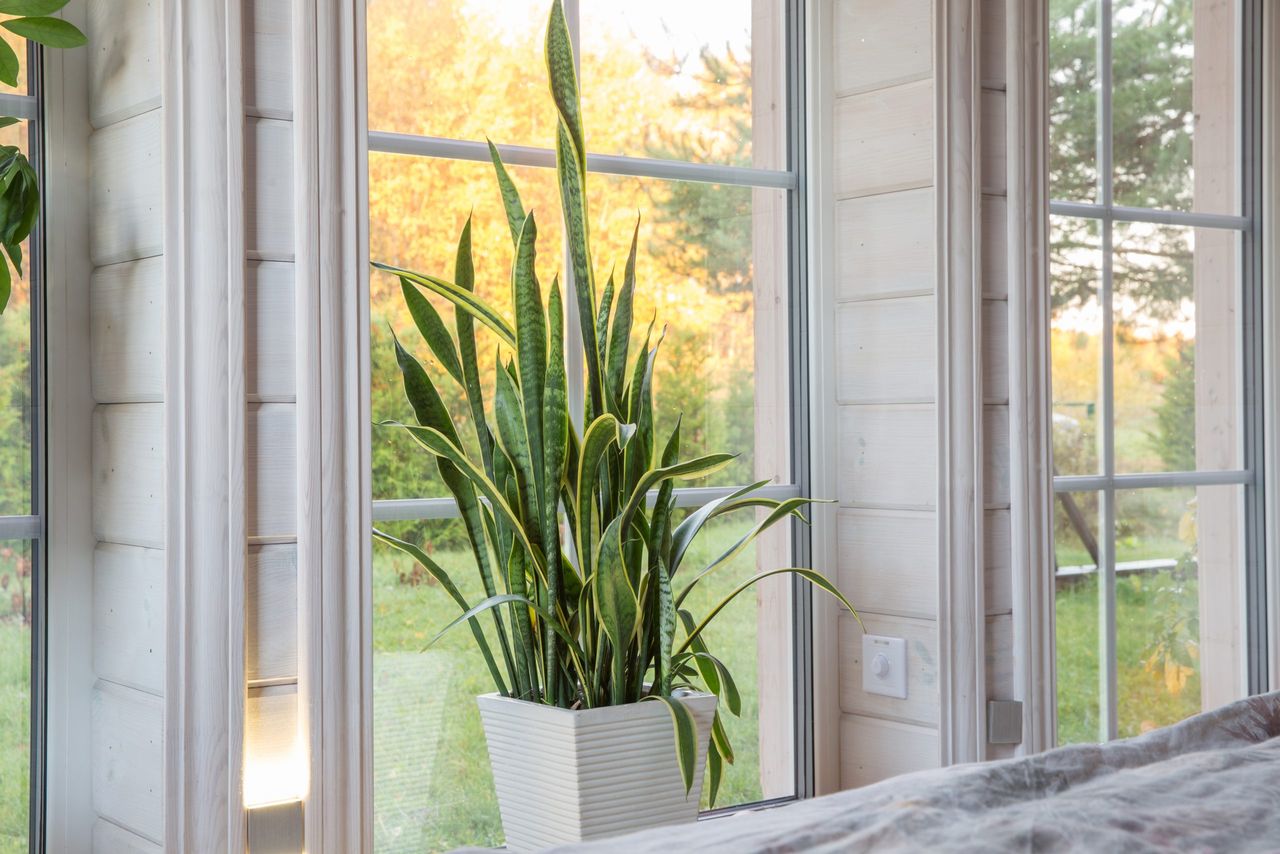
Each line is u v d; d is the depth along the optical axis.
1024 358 2.31
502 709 1.87
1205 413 2.62
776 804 2.37
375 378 1.97
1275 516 2.67
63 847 1.79
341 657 1.68
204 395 1.60
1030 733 2.29
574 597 1.89
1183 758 1.10
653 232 2.27
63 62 1.79
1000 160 2.31
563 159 1.86
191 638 1.59
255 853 1.62
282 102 1.67
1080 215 2.46
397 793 1.98
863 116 2.37
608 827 1.77
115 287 1.75
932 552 2.26
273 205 1.66
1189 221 2.60
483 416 1.90
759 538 2.37
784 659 2.40
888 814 0.93
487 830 2.06
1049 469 2.34
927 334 2.27
